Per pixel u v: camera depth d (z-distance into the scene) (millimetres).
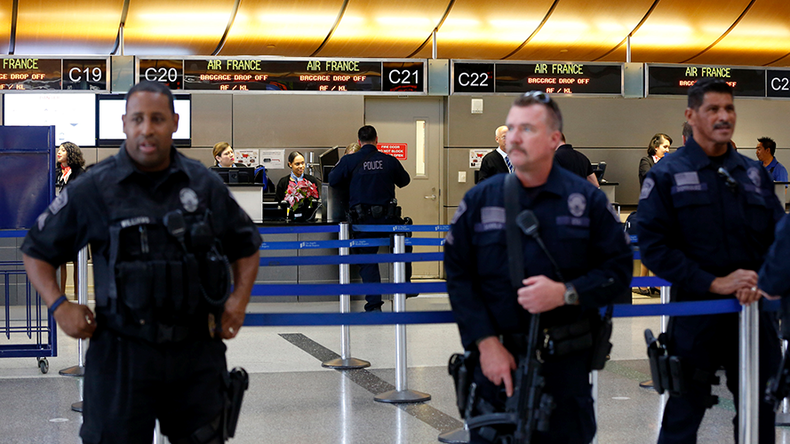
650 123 12531
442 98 12031
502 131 7320
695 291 3037
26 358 6395
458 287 2523
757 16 10969
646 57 11922
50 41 10320
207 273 2416
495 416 2432
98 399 2404
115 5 9789
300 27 10547
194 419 2477
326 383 5473
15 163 5758
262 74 9219
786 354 2785
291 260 4707
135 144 2395
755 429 2988
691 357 3129
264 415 4660
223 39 10680
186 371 2439
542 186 2512
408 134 11984
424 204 12055
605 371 5867
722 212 3113
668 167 3172
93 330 2439
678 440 3186
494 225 2488
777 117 12977
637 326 7879
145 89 2428
